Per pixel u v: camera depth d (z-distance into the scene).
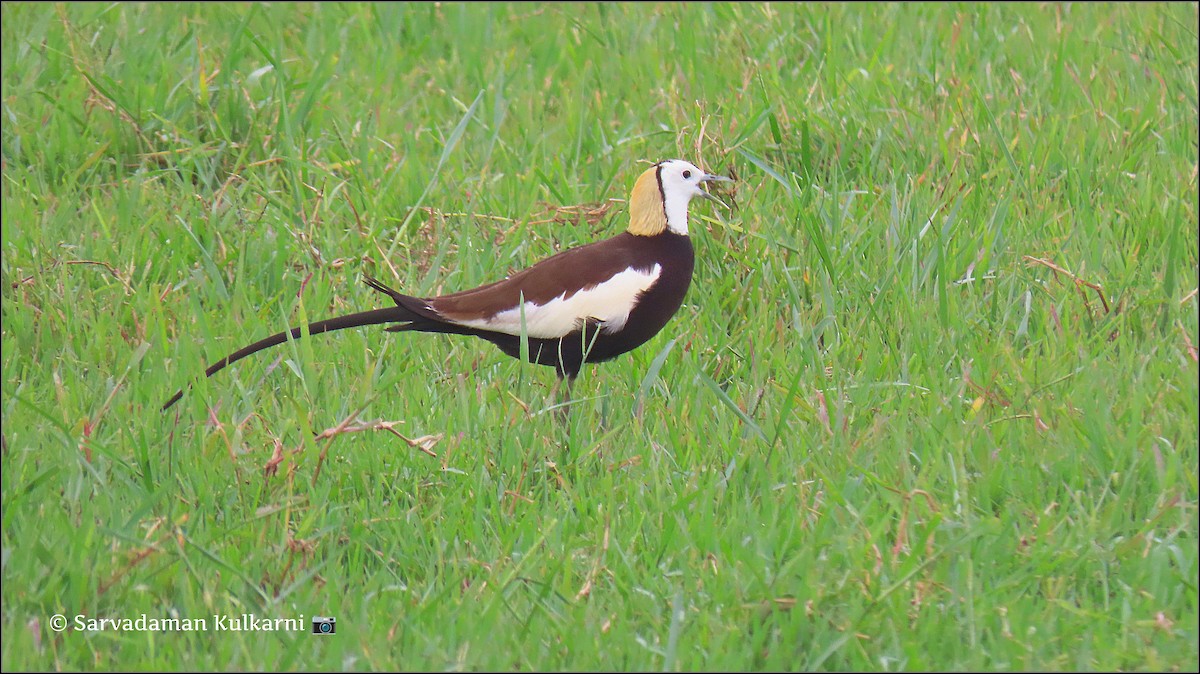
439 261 12.02
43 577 8.35
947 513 9.02
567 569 8.44
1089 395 9.87
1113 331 11.30
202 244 12.65
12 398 10.07
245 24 14.57
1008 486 9.31
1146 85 15.99
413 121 15.58
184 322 11.53
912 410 10.28
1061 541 8.74
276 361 10.38
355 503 9.20
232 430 9.64
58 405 10.24
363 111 15.21
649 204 10.94
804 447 9.70
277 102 14.57
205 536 8.74
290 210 13.16
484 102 15.75
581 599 8.34
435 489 9.42
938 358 10.88
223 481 9.38
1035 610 8.23
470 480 9.42
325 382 10.61
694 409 10.34
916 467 9.65
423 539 8.91
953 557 8.41
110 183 13.63
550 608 8.23
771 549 8.66
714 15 18.22
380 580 8.54
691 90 15.45
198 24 17.67
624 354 11.52
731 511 9.12
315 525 9.05
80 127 14.44
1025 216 13.09
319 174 13.62
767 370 10.77
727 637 7.93
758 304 11.81
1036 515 9.00
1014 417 9.92
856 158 13.94
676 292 11.02
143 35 16.67
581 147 14.64
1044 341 11.05
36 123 14.48
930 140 14.06
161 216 12.84
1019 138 14.18
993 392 10.28
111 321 11.34
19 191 13.37
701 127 13.08
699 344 11.17
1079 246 12.38
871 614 8.09
